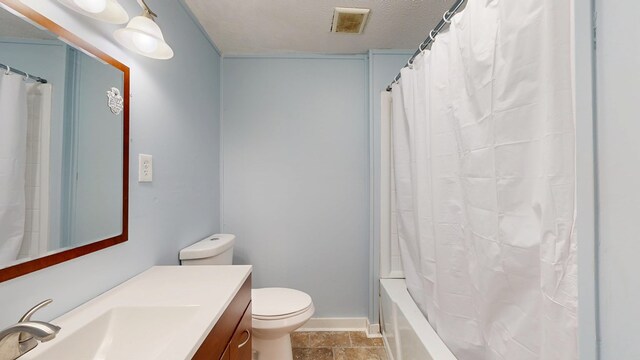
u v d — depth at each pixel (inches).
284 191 84.0
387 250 80.4
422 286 58.5
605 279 17.2
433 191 50.6
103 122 36.0
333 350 73.4
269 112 84.0
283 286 83.6
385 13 65.0
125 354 29.7
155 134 48.7
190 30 63.0
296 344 75.9
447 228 47.5
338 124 84.7
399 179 69.8
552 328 27.8
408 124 63.2
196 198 66.0
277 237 83.8
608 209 17.0
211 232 75.5
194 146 65.1
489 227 36.9
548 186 28.0
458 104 42.8
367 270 84.0
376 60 81.8
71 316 29.7
